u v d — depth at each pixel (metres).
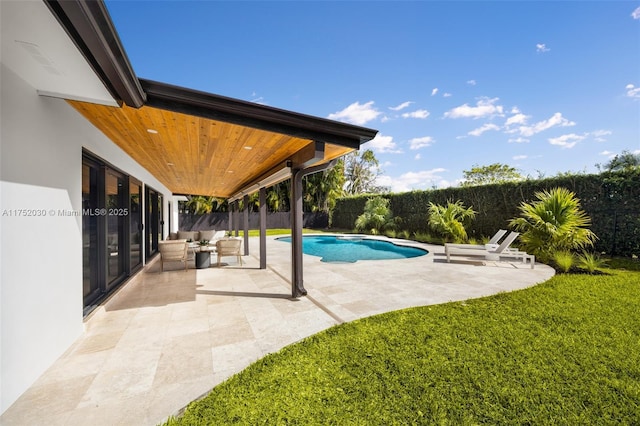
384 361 3.10
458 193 14.12
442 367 2.97
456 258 9.63
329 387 2.68
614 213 8.84
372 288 6.05
